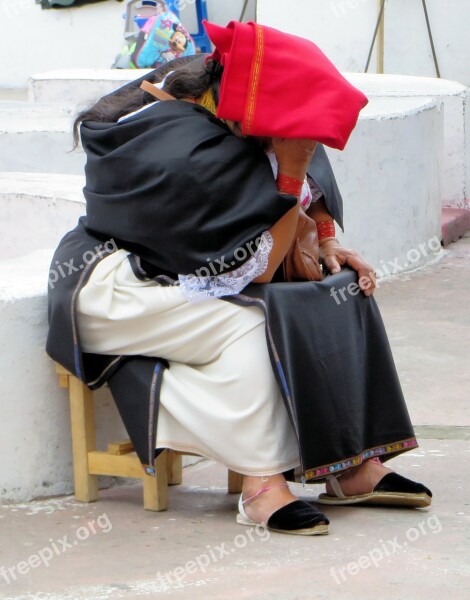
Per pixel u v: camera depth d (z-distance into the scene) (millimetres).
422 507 5992
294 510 5555
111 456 6004
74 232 5965
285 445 5578
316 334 5562
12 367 5953
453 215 14258
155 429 5652
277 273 5750
